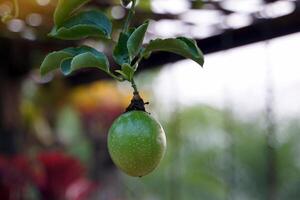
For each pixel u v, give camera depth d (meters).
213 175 3.40
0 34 1.67
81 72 2.12
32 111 2.22
